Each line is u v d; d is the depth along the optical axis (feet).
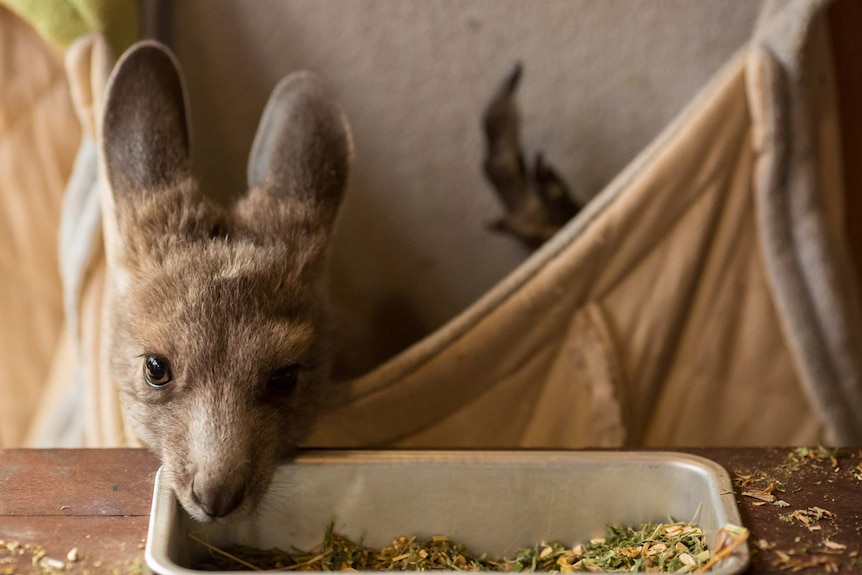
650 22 2.69
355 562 1.95
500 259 2.85
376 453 1.98
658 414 2.71
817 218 2.58
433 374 2.50
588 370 2.57
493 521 1.98
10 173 2.79
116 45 2.47
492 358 2.53
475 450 1.99
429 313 2.90
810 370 2.65
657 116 2.75
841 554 1.80
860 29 2.68
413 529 1.99
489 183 2.80
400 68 2.73
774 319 2.65
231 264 2.05
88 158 2.55
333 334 2.36
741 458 2.02
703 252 2.60
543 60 2.72
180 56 2.70
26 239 2.86
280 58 2.72
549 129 2.77
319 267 2.18
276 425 2.03
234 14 2.68
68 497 1.91
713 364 2.68
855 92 2.72
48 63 2.71
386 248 2.84
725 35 2.69
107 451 2.02
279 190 2.23
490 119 2.74
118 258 2.16
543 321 2.54
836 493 1.93
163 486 1.91
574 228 2.53
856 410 2.68
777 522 1.86
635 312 2.60
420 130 2.77
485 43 2.71
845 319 2.63
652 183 2.52
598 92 2.74
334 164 2.26
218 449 1.92
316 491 1.98
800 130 2.54
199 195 2.18
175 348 1.99
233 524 1.96
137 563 1.78
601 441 2.58
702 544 1.90
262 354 2.00
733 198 2.58
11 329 2.93
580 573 1.77
